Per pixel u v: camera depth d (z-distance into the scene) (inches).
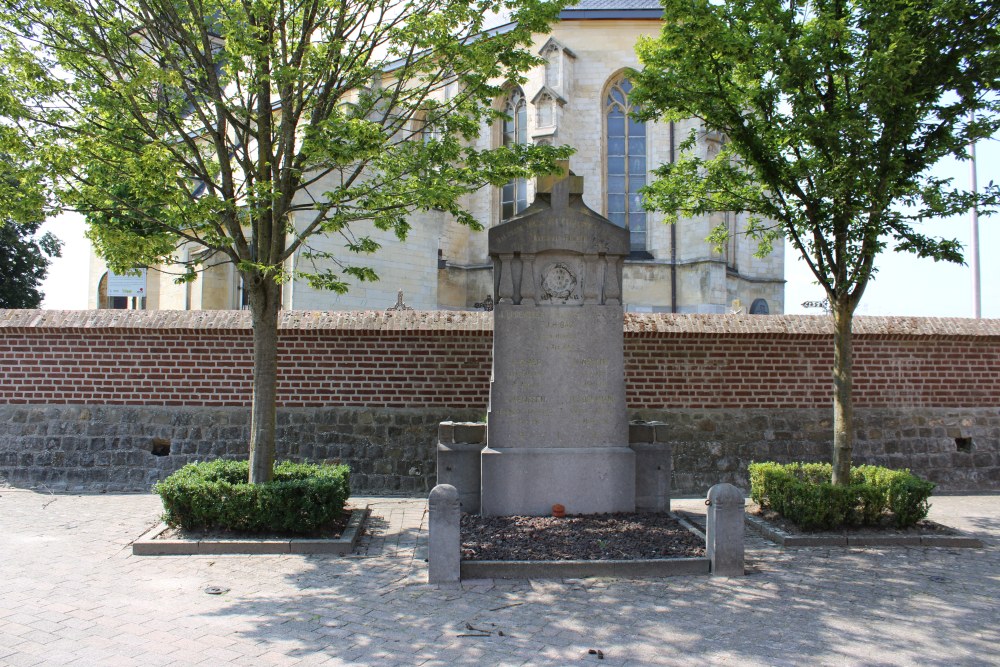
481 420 434.0
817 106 339.6
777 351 446.0
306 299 807.1
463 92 389.1
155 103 333.4
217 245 331.9
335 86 364.8
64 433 433.4
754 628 215.8
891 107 311.3
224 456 430.6
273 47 319.3
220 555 291.6
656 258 1046.4
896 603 238.7
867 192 323.9
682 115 369.1
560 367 343.6
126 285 682.8
